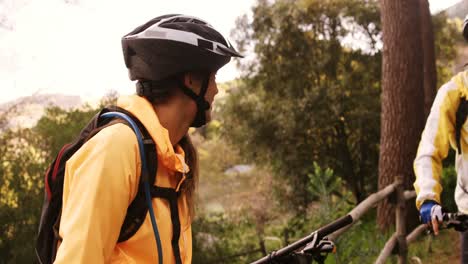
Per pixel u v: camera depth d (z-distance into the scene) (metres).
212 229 5.79
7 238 4.42
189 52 1.36
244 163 16.16
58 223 1.27
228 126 16.11
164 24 1.38
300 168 15.34
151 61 1.37
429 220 2.44
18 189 4.56
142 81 1.40
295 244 1.64
